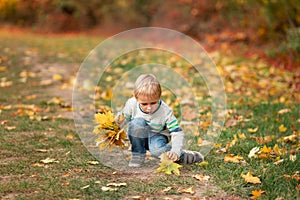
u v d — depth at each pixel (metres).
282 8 9.96
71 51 11.34
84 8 17.52
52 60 9.96
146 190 3.31
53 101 6.33
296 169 3.73
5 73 8.42
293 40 9.05
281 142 4.52
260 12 10.75
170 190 3.31
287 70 8.74
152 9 15.66
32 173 3.61
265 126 5.10
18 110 5.72
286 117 5.48
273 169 3.67
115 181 3.48
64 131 4.91
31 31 17.48
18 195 3.17
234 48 11.12
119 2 16.77
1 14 18.11
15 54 10.29
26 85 7.57
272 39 10.52
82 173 3.64
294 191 3.28
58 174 3.60
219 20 12.75
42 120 5.41
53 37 15.49
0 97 6.64
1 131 4.81
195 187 3.39
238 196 3.24
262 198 3.17
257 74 8.39
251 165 3.81
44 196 3.16
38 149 4.24
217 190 3.33
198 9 13.38
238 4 11.76
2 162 3.86
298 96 6.73
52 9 17.67
